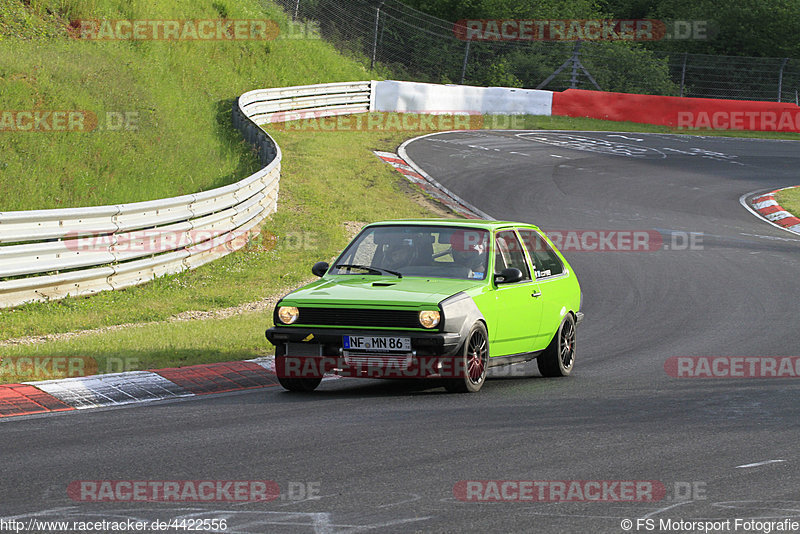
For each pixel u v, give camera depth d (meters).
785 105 182.75
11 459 22.67
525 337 35.97
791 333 49.25
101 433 25.66
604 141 152.75
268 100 126.06
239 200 68.00
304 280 61.88
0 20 97.94
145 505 18.95
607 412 29.66
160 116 94.69
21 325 42.94
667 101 179.38
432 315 30.94
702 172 131.62
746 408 30.70
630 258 77.38
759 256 79.31
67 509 18.64
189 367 35.62
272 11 162.38
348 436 25.48
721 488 20.81
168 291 54.88
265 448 24.02
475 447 24.39
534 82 196.75
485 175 114.62
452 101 159.12
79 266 50.34
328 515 18.41
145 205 55.22
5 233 46.62
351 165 108.12
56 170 69.56
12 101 78.50
